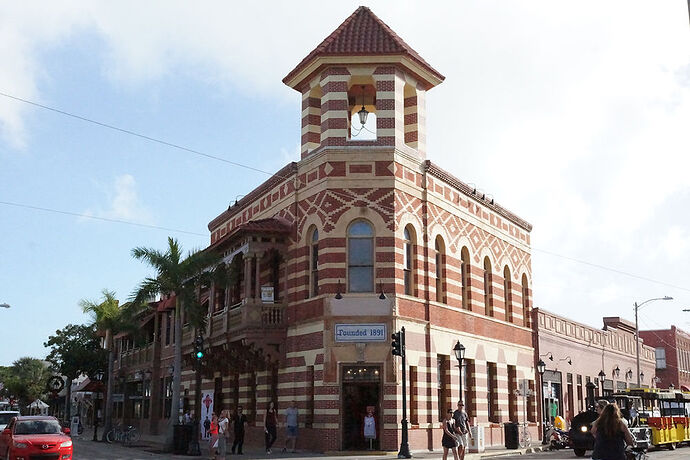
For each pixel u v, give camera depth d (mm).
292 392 29219
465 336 32719
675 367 74625
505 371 36719
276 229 30484
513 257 39844
